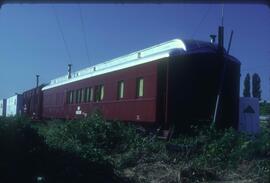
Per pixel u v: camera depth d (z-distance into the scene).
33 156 11.35
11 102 53.00
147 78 18.88
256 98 19.81
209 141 15.09
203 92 18.16
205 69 18.22
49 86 36.38
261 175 11.51
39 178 10.36
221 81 17.94
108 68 23.25
